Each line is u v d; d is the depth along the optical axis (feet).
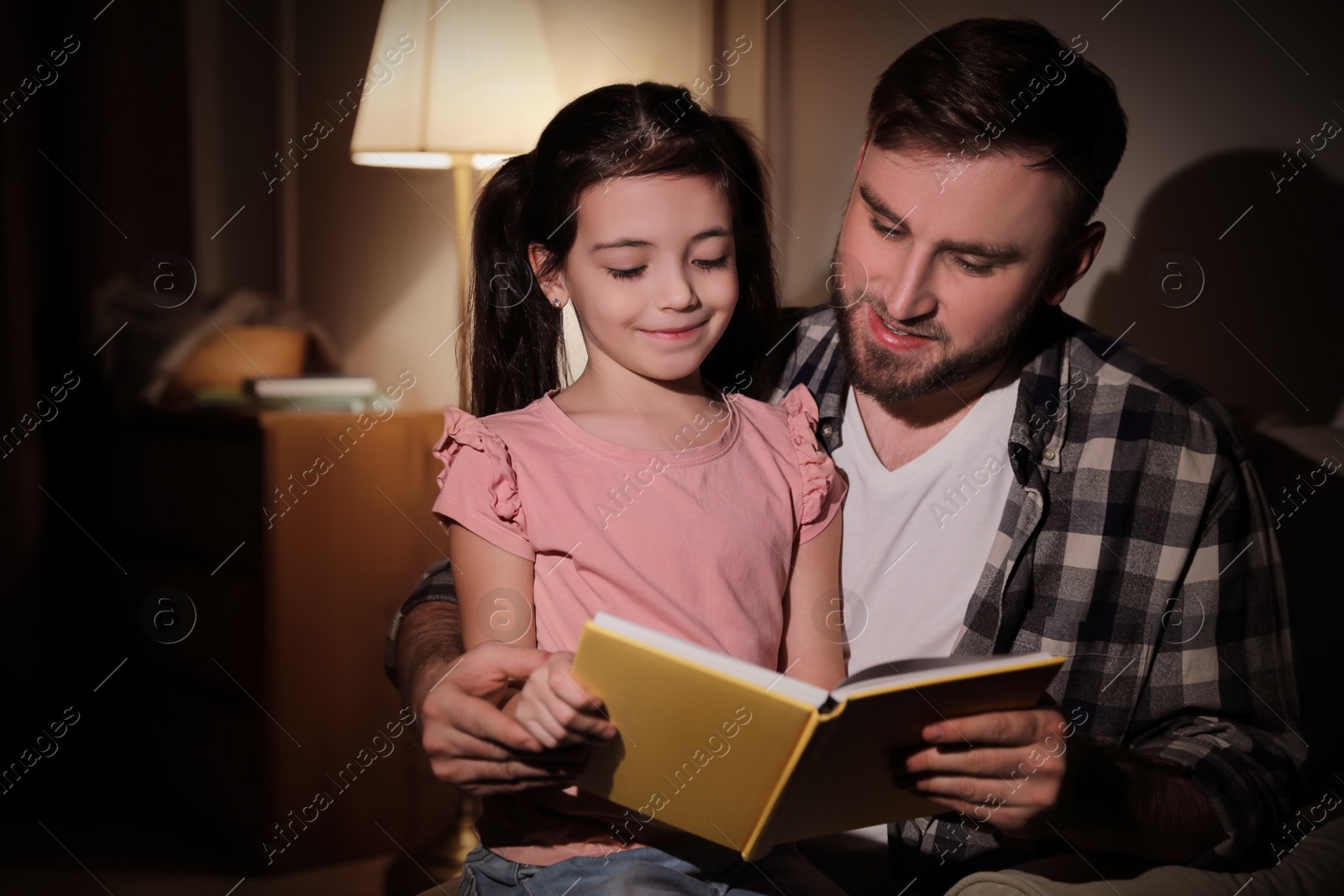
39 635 6.21
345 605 5.32
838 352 3.50
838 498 3.18
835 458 3.39
